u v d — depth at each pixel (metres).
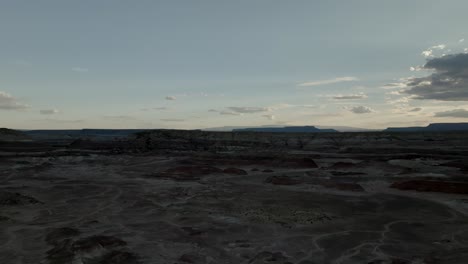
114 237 21.83
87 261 18.00
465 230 23.78
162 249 20.19
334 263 18.34
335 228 24.33
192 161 64.12
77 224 25.27
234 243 21.23
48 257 18.72
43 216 27.64
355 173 50.16
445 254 19.20
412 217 27.16
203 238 22.17
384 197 34.28
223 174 51.56
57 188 39.59
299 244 21.12
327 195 35.59
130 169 56.47
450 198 33.59
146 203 32.03
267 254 19.25
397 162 60.41
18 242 21.34
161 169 56.19
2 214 27.69
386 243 21.27
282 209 29.42
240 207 30.34
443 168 52.62
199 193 36.59
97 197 34.91
